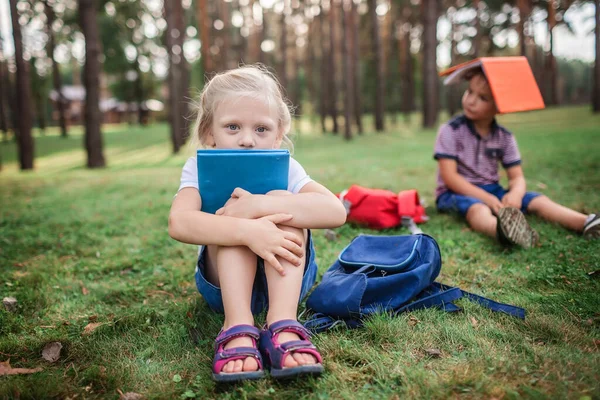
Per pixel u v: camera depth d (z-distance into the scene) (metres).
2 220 4.44
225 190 1.88
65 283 2.66
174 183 6.90
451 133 3.71
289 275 1.72
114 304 2.36
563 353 1.60
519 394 1.40
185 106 17.00
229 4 23.89
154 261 3.06
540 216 3.40
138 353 1.79
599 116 14.82
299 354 1.56
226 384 1.55
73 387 1.56
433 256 2.13
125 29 26.64
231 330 1.62
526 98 3.42
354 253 2.23
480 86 3.52
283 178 1.88
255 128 1.95
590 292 2.12
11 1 10.62
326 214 1.82
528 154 7.19
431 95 17.70
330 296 1.97
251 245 1.70
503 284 2.34
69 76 62.44
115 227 4.04
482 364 1.57
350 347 1.73
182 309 2.17
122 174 8.86
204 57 15.65
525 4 19.22
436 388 1.44
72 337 1.95
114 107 49.91
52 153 17.28
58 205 5.31
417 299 2.11
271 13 25.30
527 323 1.85
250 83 1.96
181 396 1.50
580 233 3.13
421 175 6.36
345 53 15.70
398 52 26.42
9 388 1.54
